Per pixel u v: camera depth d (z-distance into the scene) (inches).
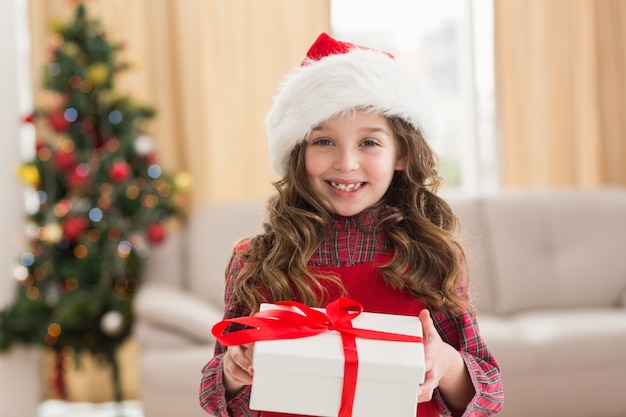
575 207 130.0
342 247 47.4
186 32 135.2
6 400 125.5
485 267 125.3
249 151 138.6
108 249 115.8
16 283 121.4
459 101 152.9
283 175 51.4
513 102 146.2
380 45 149.3
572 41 146.4
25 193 128.1
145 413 104.6
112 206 118.0
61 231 113.8
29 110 134.6
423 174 49.7
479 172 151.2
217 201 137.6
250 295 47.2
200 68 136.0
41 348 116.3
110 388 132.5
